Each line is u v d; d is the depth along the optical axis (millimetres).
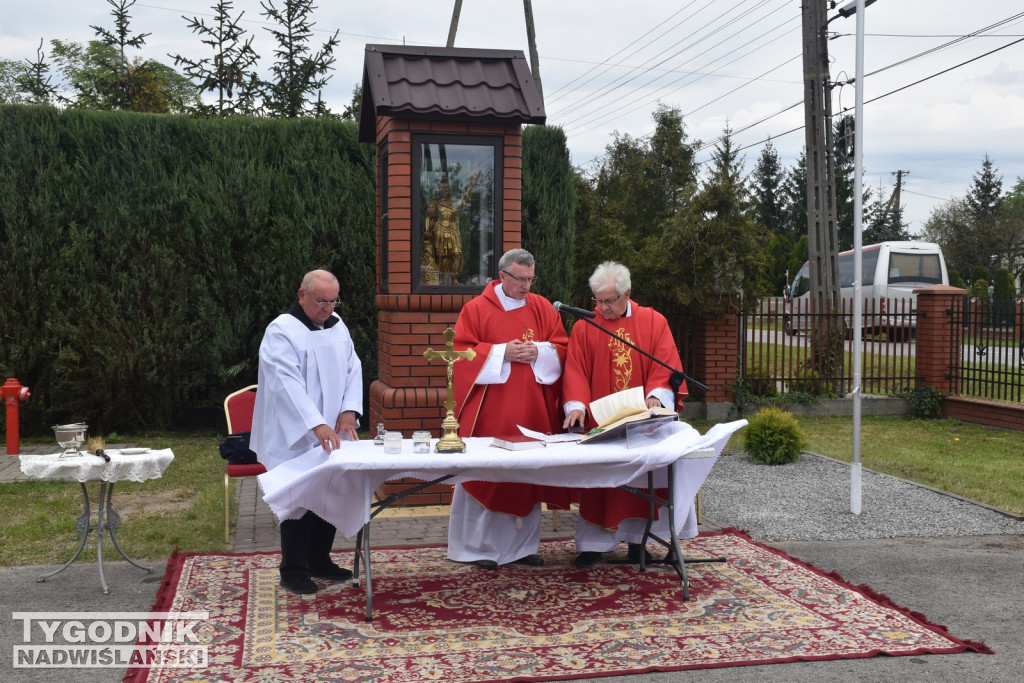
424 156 6449
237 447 5703
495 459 4125
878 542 5707
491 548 4930
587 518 4992
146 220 9258
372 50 6418
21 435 9320
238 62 14945
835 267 12656
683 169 14117
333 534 4766
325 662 3631
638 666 3594
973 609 4414
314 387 4523
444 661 3646
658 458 4262
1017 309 10633
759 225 11375
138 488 7070
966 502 6699
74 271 9078
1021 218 39844
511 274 5000
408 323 6340
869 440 9711
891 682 3469
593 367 5098
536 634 3963
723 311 11242
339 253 9547
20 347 8953
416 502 6359
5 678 3506
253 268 9367
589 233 12820
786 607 4312
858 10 6039
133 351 9133
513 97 6387
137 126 9227
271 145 9586
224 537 5645
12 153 8898
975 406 10844
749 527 6051
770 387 11609
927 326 11562
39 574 4867
